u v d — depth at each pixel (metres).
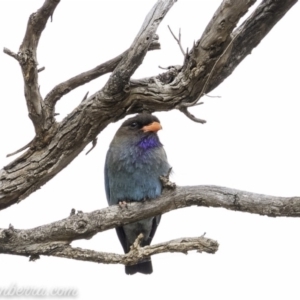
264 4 11.73
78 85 11.14
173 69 11.41
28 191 11.66
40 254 10.85
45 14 9.73
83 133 11.30
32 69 10.22
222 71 11.98
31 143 11.41
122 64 10.77
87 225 11.10
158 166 13.48
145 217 11.57
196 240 9.96
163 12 10.64
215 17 10.61
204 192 11.15
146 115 13.78
